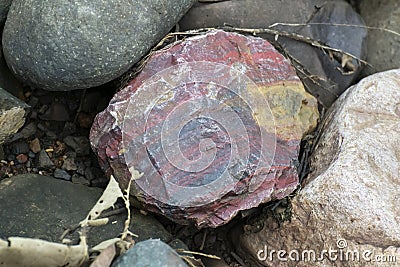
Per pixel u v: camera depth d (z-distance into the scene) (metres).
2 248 0.30
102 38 0.38
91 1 0.38
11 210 0.37
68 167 0.43
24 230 0.36
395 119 0.40
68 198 0.39
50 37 0.38
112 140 0.38
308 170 0.41
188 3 0.41
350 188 0.38
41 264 0.31
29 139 0.43
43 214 0.37
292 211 0.39
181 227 0.42
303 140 0.43
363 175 0.38
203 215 0.38
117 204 0.39
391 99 0.41
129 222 0.36
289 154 0.40
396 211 0.37
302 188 0.40
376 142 0.39
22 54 0.39
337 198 0.38
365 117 0.41
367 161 0.38
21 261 0.31
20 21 0.39
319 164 0.41
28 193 0.38
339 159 0.39
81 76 0.39
